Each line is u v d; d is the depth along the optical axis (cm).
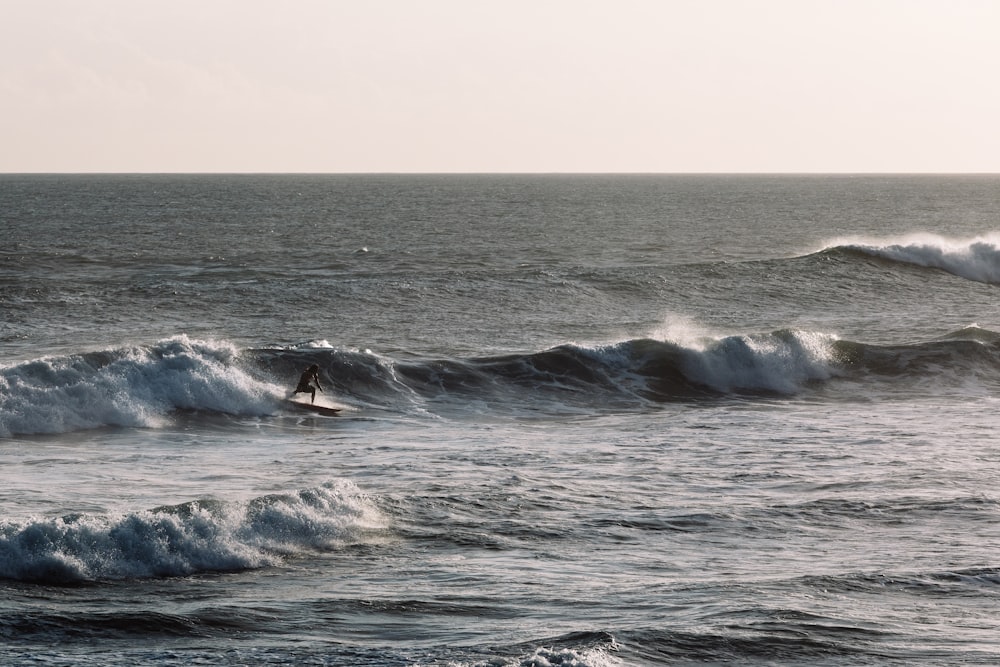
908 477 4909
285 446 5622
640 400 7400
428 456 5338
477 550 3700
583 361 7794
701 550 3781
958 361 8238
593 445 5728
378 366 7338
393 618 2981
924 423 6450
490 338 9588
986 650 2839
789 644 2825
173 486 4497
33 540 3278
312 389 6756
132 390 6222
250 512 3706
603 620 2973
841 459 5316
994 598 3300
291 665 2605
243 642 2769
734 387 7781
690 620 2975
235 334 9562
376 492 4356
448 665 2597
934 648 2841
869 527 4109
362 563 3512
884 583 3406
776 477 4897
